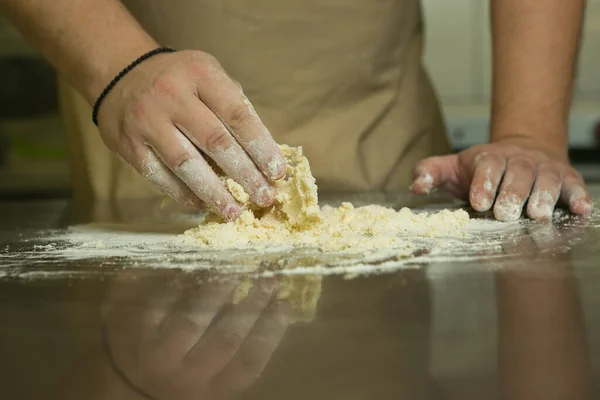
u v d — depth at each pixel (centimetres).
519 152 105
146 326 47
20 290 59
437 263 65
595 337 41
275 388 34
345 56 145
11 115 254
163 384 36
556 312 47
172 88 83
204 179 83
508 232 83
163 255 75
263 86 144
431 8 264
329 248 74
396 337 42
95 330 46
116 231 97
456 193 116
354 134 148
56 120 256
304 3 140
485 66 265
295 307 51
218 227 85
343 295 54
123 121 87
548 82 120
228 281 61
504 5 125
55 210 131
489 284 56
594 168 243
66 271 67
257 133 81
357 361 38
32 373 38
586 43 258
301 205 85
